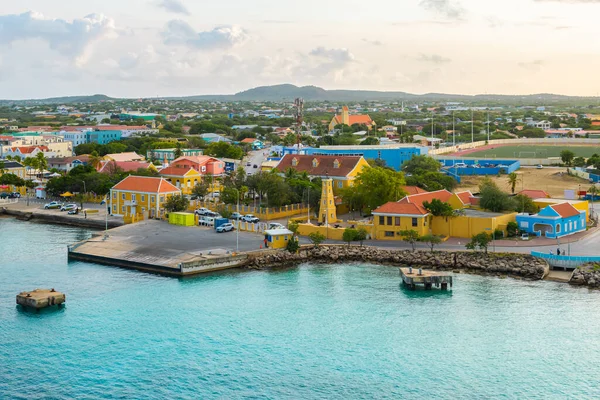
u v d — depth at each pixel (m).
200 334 120.38
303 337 119.44
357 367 108.06
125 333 120.69
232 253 164.50
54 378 103.38
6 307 133.88
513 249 165.88
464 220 180.50
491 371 106.75
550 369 107.31
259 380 103.44
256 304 135.88
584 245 169.88
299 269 161.25
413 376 105.00
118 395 98.38
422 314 129.88
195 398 97.81
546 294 139.50
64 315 129.38
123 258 165.62
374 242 178.50
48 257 174.00
